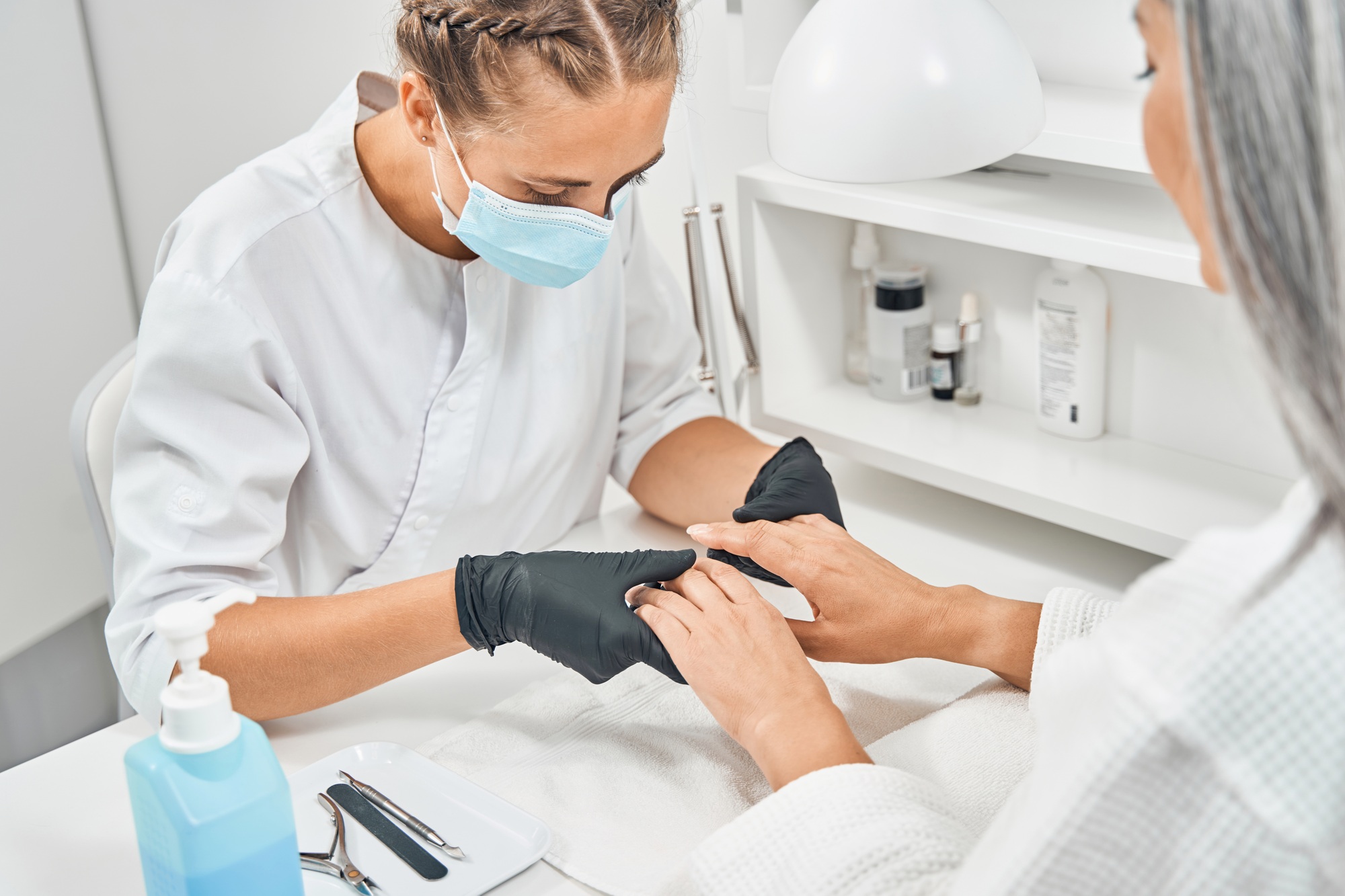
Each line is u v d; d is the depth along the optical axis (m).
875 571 0.96
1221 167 0.40
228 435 0.98
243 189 1.01
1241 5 0.38
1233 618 0.42
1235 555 0.43
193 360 0.96
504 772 0.89
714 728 0.94
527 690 1.00
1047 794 0.47
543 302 1.18
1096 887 0.46
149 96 2.02
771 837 0.64
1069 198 1.16
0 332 1.94
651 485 1.30
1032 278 1.32
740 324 1.37
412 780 0.88
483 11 0.84
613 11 0.84
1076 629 0.89
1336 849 0.41
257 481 0.99
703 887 0.64
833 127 0.93
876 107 0.91
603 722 0.95
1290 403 0.39
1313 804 0.41
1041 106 0.95
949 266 1.40
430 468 1.14
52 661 2.13
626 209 1.26
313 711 1.00
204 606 0.59
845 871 0.60
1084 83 1.22
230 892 0.59
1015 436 1.32
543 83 0.84
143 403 0.97
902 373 1.40
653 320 1.31
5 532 1.99
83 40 2.00
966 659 0.94
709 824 0.83
